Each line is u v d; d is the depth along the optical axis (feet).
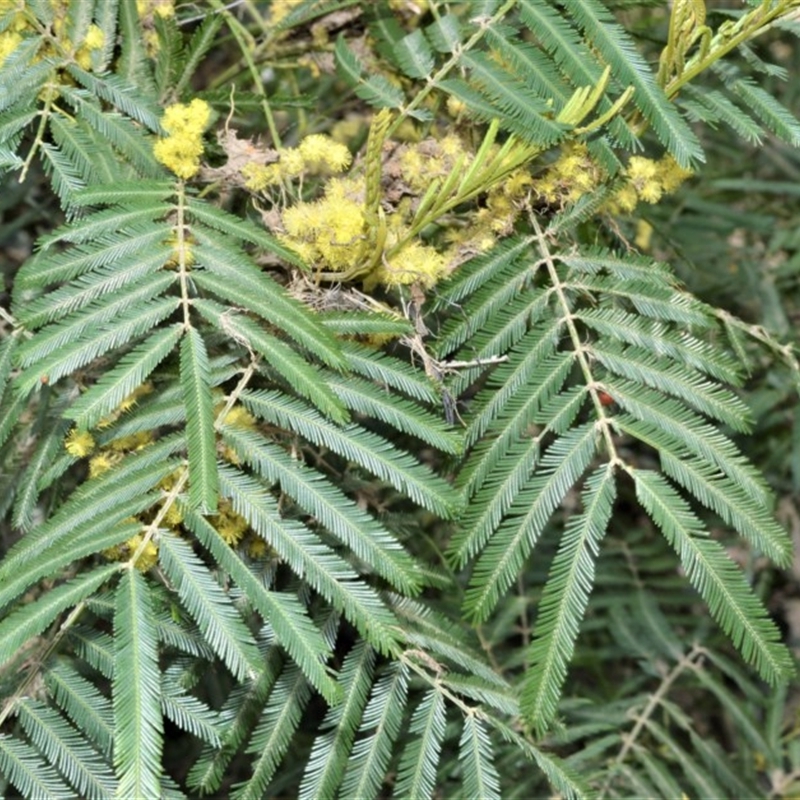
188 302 1.17
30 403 1.47
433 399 1.22
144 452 1.18
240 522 1.25
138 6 1.42
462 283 1.33
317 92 1.86
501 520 1.24
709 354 1.27
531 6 1.31
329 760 1.24
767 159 2.37
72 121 1.32
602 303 1.32
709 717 2.36
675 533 1.16
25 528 1.34
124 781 1.02
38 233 1.96
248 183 1.34
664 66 1.30
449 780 1.71
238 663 1.09
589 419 1.24
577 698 1.78
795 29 1.29
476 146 1.42
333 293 1.30
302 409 1.19
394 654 1.11
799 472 1.92
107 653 1.22
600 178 1.36
